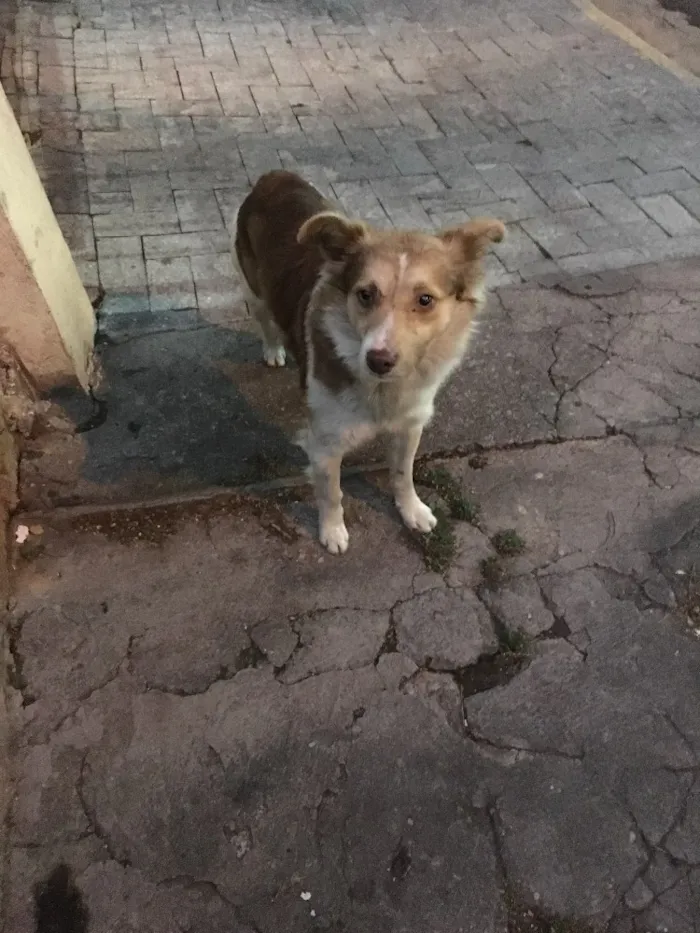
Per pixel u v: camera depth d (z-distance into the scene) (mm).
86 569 1112
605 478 1248
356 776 944
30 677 1009
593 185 1849
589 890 873
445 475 1244
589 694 1015
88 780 932
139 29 2457
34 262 1146
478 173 1890
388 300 892
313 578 1118
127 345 1412
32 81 2123
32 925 841
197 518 1176
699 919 856
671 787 941
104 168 1842
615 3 2770
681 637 1068
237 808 917
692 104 2166
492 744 972
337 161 1920
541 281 1572
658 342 1453
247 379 1366
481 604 1098
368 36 2514
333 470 1081
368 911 857
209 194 1778
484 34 2549
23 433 1255
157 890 864
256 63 2320
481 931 848
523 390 1367
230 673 1022
